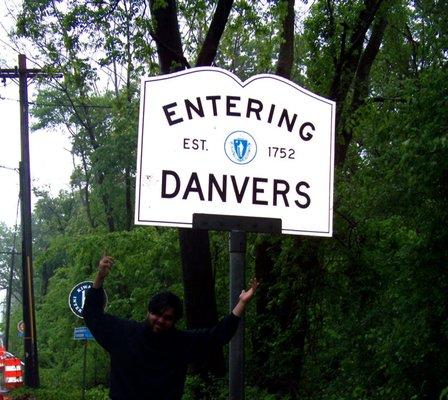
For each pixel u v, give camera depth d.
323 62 11.67
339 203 9.98
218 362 11.11
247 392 10.34
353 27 11.08
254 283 4.91
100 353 21.89
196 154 5.99
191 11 12.16
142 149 5.91
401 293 7.35
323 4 11.63
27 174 23.19
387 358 7.53
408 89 7.15
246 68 16.19
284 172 6.12
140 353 4.59
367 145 9.23
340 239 10.12
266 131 6.14
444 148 6.15
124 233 17.64
